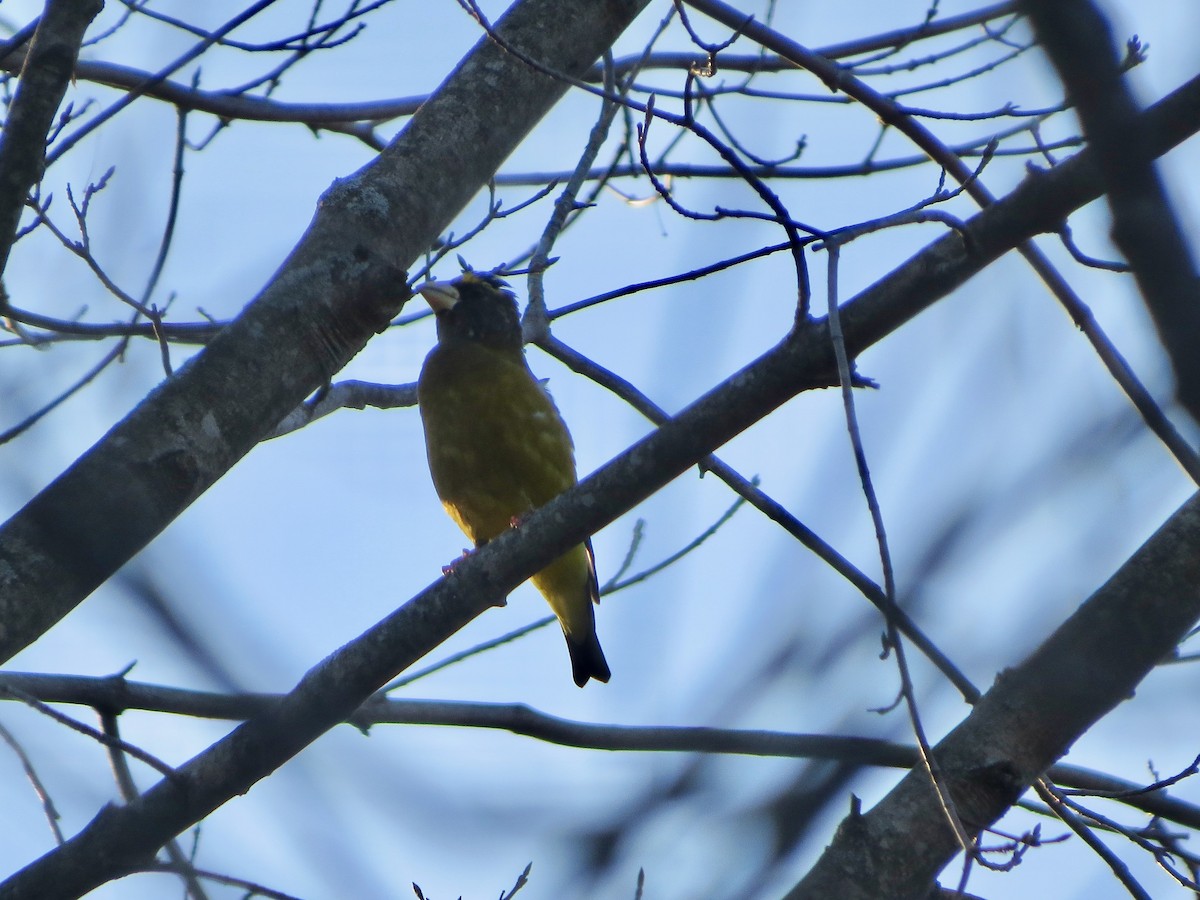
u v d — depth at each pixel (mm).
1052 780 10484
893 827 7492
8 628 7375
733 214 7238
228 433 8328
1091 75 4262
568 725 10523
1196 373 4242
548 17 10375
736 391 7801
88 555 7664
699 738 5066
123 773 9344
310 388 8797
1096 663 7699
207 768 7859
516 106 10164
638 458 7980
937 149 10680
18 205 7934
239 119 12133
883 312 7465
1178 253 4285
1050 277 9516
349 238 9211
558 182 12219
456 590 8195
